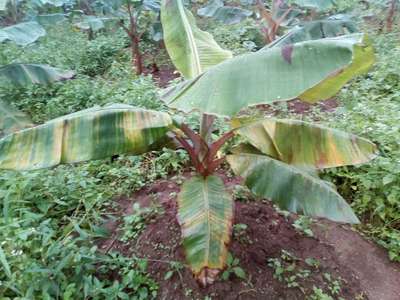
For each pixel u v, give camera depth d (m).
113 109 1.50
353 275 1.82
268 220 2.02
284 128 1.67
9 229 1.79
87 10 6.41
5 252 1.68
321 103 3.54
